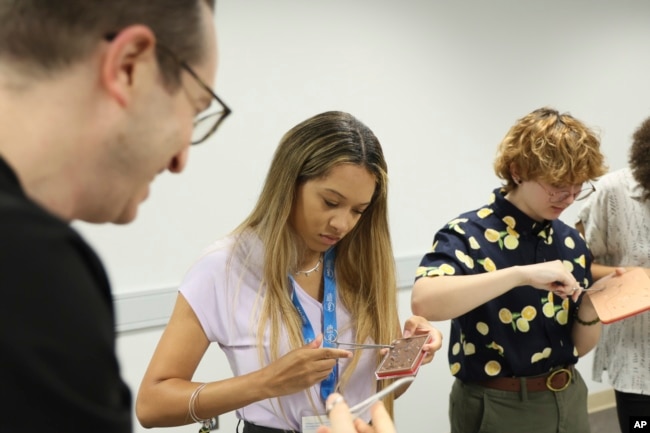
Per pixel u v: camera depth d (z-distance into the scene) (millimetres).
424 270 1433
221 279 1200
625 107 3494
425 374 2943
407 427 2922
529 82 3139
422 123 2854
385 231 1285
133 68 477
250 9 2363
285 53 2463
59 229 400
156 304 2277
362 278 1294
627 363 1871
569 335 1534
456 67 2908
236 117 2385
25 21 444
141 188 543
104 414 404
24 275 368
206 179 2352
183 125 541
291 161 1167
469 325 1470
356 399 1235
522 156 1391
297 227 1216
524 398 1469
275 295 1196
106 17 455
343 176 1120
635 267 1721
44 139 459
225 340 1199
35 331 366
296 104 2516
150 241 2268
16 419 359
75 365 384
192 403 1103
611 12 3365
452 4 2859
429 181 2912
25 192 420
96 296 417
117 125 485
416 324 1279
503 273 1314
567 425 1506
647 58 3535
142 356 2281
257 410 1222
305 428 1197
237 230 1273
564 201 1404
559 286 1335
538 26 3125
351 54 2623
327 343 1227
